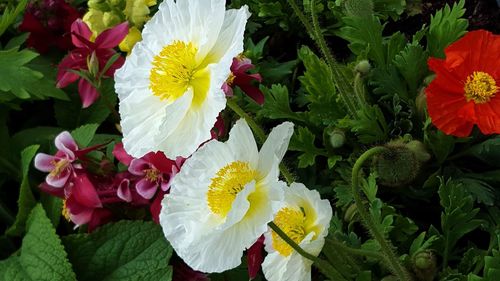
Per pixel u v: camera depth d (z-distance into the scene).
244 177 0.34
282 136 0.34
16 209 0.65
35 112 0.71
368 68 0.51
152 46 0.39
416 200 0.53
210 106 0.34
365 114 0.51
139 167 0.50
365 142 0.52
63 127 0.67
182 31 0.37
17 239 0.61
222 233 0.33
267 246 0.40
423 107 0.51
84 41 0.57
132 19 0.64
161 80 0.36
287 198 0.37
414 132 0.54
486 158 0.51
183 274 0.54
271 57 0.67
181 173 0.36
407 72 0.53
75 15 0.69
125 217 0.55
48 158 0.53
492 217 0.49
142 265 0.51
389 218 0.46
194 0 0.36
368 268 0.47
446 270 0.46
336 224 0.48
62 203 0.57
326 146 0.54
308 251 0.36
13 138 0.65
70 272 0.50
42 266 0.51
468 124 0.45
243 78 0.52
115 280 0.52
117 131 0.67
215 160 0.35
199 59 0.35
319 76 0.55
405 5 0.67
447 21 0.53
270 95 0.56
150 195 0.50
